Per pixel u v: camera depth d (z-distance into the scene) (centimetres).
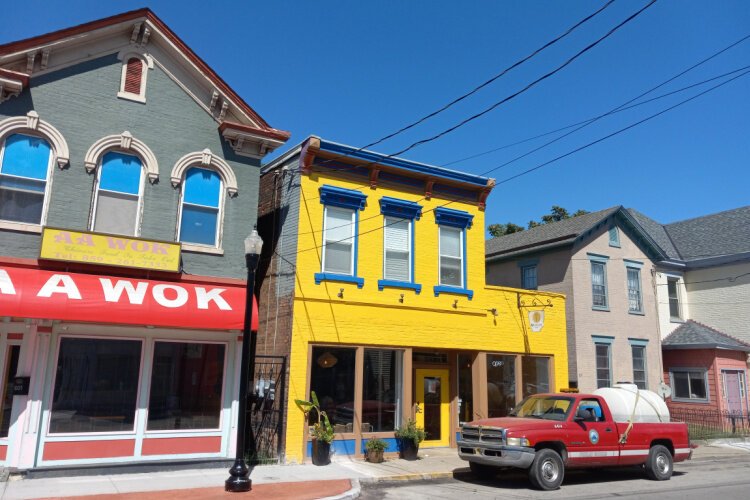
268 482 1145
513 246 2477
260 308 1609
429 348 1659
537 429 1188
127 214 1277
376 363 1545
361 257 1553
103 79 1281
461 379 1767
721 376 2347
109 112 1277
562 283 2188
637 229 2392
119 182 1278
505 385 1775
